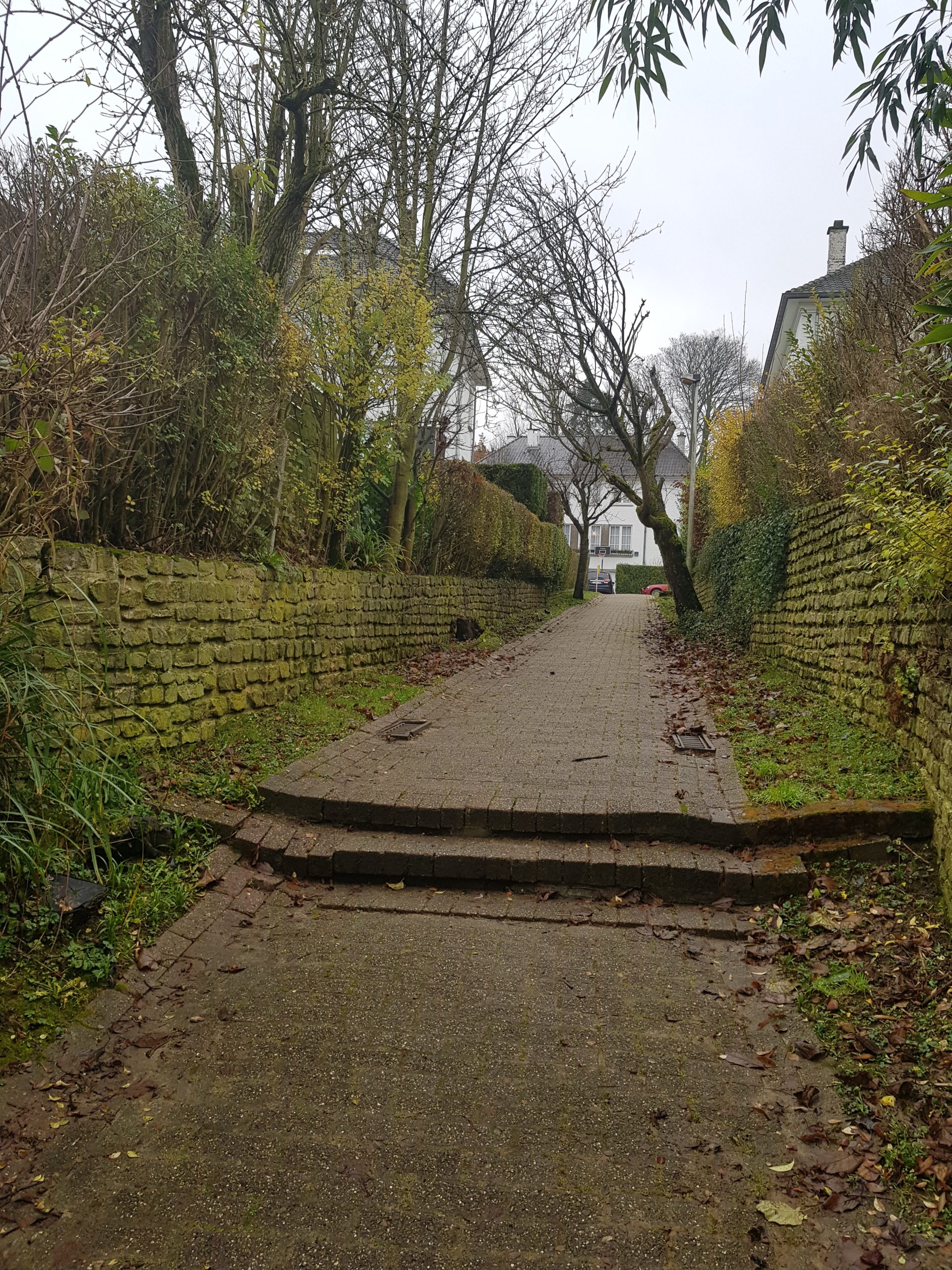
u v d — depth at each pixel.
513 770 6.10
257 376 6.67
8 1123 2.80
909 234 5.89
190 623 5.69
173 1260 2.33
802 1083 3.03
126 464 5.20
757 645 11.46
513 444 49.03
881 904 4.12
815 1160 2.66
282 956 3.98
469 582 14.86
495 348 13.62
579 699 9.23
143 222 5.28
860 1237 2.36
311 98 8.38
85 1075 3.07
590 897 4.62
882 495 5.05
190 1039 3.31
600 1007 3.56
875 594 6.02
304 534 8.50
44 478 4.00
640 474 17.38
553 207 14.83
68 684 4.25
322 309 8.65
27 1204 2.51
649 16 3.82
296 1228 2.44
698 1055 3.23
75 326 3.93
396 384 9.34
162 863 4.40
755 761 6.02
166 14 6.70
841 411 7.88
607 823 5.07
